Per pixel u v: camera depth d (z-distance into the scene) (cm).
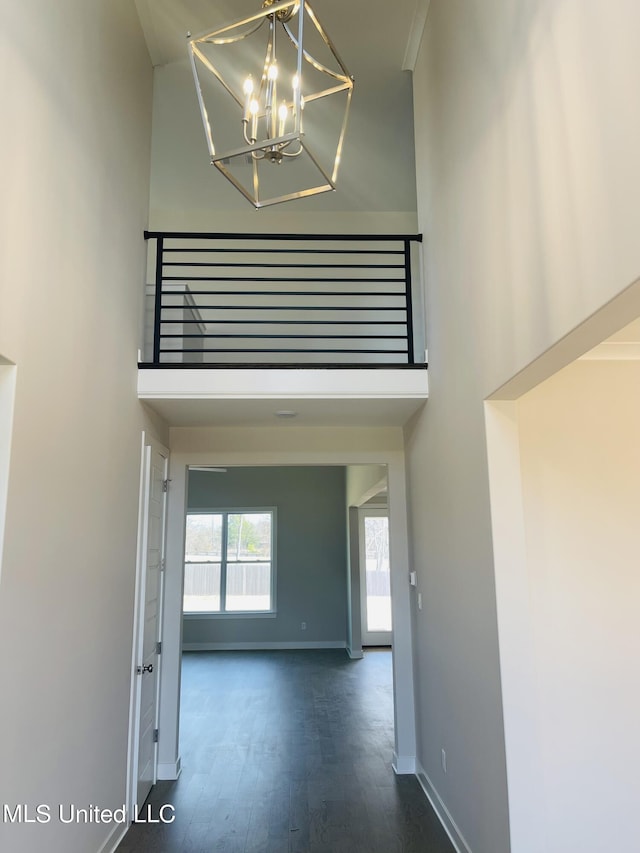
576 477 275
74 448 241
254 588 967
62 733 224
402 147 479
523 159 203
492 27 235
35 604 201
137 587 342
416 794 370
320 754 449
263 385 357
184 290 466
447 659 315
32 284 201
